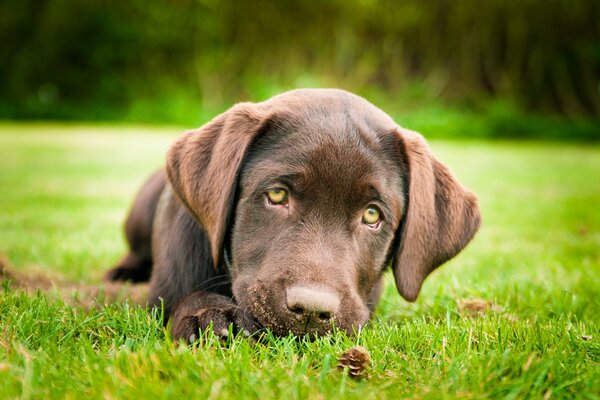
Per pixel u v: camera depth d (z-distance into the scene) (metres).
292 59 4.15
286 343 0.50
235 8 4.01
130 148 2.50
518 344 0.51
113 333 0.52
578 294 0.69
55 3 3.91
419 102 4.05
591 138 3.73
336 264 0.53
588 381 0.46
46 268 0.76
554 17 4.07
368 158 0.56
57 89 4.04
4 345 0.48
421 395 0.44
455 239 0.60
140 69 4.06
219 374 0.45
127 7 4.00
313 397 0.43
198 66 4.05
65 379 0.44
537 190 1.72
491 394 0.45
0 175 1.75
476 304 0.63
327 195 0.55
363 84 4.18
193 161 0.58
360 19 4.09
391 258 0.60
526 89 4.19
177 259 0.60
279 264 0.53
